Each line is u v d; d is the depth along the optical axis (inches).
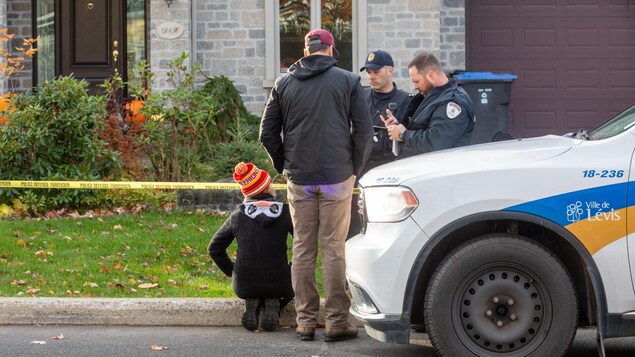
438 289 618.5
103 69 1722.4
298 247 735.7
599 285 612.1
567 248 631.8
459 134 741.9
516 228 636.7
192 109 1347.2
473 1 1777.8
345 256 665.6
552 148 633.0
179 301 790.5
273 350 706.2
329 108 718.5
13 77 1690.5
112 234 1048.2
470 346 620.7
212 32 1628.9
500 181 617.9
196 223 1121.4
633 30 1780.3
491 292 619.8
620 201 613.0
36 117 1205.7
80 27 1720.0
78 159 1221.7
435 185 623.2
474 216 617.6
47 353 690.2
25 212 1162.6
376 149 811.4
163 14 1567.4
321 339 743.7
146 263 934.4
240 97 1553.9
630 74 1785.2
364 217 656.4
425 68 756.0
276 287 761.0
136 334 754.8
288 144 730.2
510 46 1781.5
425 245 621.9
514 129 1788.9
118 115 1332.4
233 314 788.6
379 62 813.9
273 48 1627.7
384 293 626.5
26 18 1697.8
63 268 911.0
